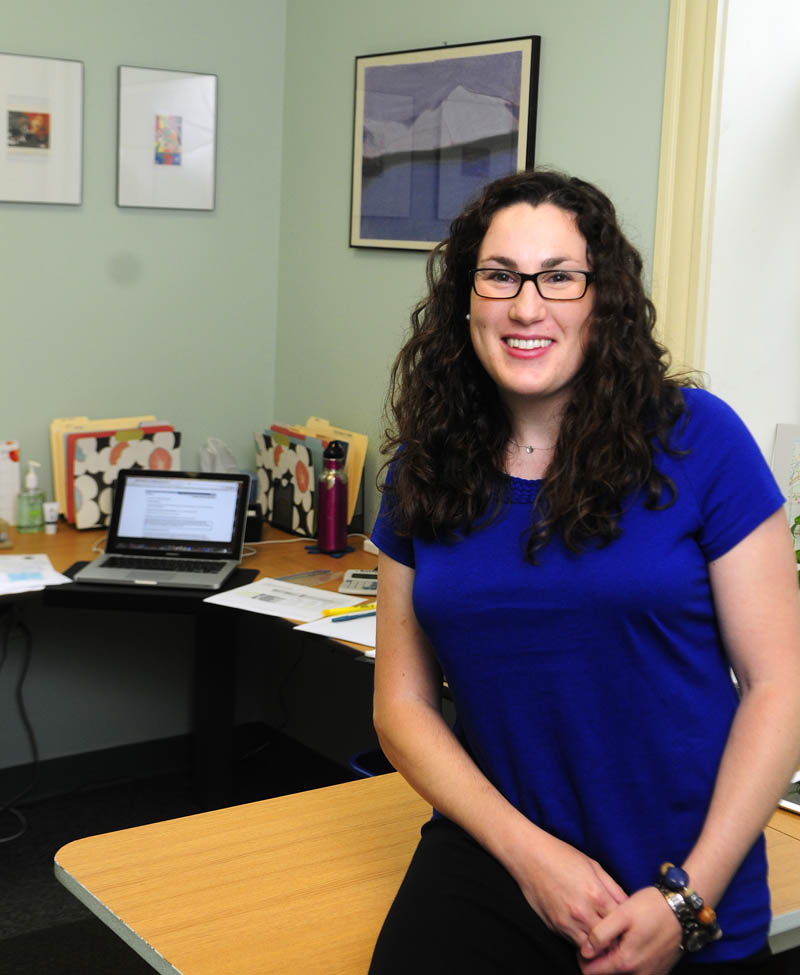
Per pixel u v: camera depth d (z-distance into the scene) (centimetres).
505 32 292
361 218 335
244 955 137
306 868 159
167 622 365
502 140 292
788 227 266
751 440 137
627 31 263
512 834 137
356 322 343
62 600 281
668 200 256
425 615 141
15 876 302
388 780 190
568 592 133
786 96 261
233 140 358
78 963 266
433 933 133
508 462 145
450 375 149
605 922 127
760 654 134
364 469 342
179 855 161
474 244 147
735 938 133
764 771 130
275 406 379
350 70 336
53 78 325
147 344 352
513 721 139
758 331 266
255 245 368
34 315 333
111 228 341
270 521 358
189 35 345
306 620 260
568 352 140
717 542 134
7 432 334
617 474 134
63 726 352
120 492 314
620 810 136
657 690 133
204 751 339
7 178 323
